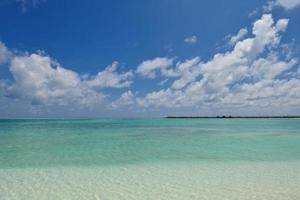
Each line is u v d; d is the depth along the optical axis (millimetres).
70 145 19219
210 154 15352
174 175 10305
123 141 21812
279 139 23453
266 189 8320
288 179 9492
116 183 9203
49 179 9789
